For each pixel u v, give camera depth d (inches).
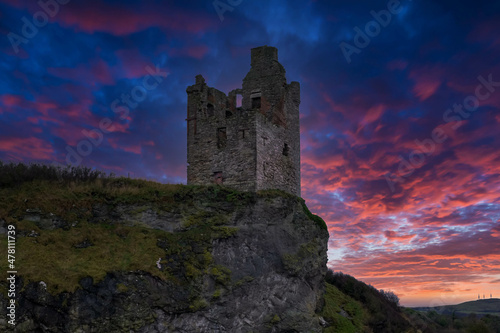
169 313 917.2
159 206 1062.4
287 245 1203.9
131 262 906.7
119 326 837.8
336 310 1459.2
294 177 1434.5
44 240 880.9
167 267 948.0
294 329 1127.0
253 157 1221.1
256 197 1181.1
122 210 1026.7
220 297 994.7
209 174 1289.4
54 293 792.9
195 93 1365.7
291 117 1459.2
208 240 1043.9
